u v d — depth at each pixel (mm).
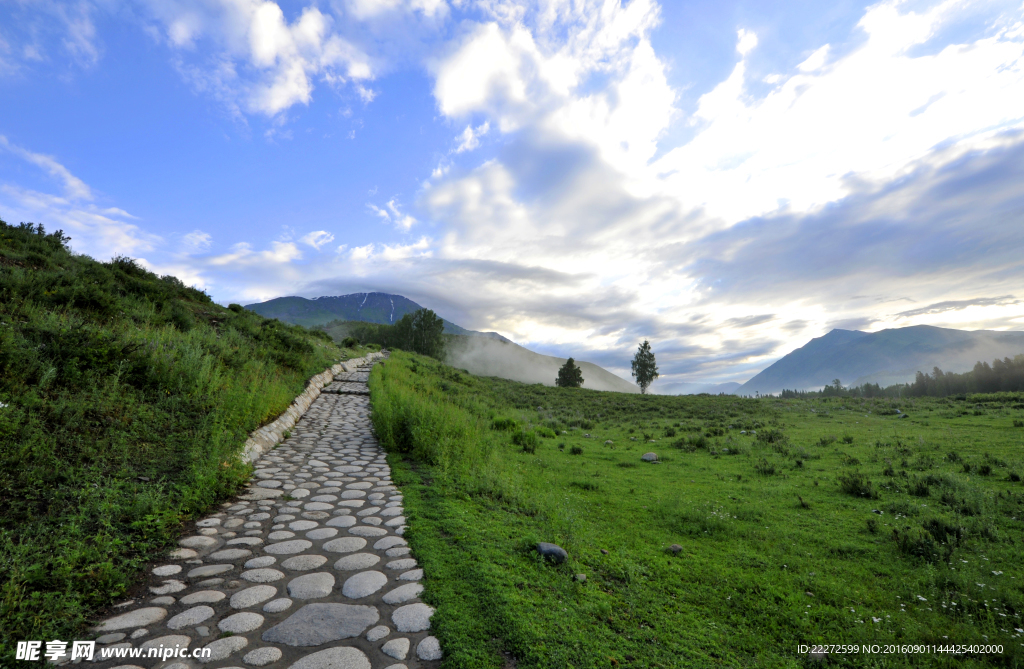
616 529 6871
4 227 16531
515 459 11711
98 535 4379
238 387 10711
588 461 12672
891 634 3951
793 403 31375
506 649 3236
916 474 10008
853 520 7281
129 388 8305
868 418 22141
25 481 4918
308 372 20375
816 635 3971
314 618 3674
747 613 4379
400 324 88688
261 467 8773
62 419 6418
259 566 4703
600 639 3523
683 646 3625
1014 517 6953
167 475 6367
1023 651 3588
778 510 7918
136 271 21188
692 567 5461
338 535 5629
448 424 11781
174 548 4930
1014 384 91438
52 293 11625
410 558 4922
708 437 17703
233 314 24312
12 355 6754
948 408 24031
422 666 3051
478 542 5289
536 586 4273
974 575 4875
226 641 3314
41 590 3633
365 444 11688
